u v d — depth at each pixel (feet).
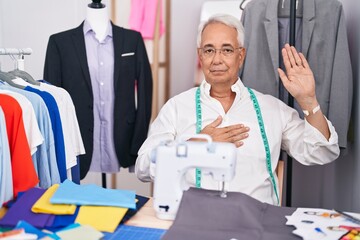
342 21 6.93
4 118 4.57
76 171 6.44
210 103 5.65
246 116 5.56
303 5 7.04
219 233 3.51
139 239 3.53
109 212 3.82
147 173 5.29
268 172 5.41
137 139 7.64
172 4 8.86
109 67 7.45
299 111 7.18
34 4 9.43
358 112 6.92
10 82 5.74
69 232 3.46
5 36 9.64
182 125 5.65
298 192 8.79
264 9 7.22
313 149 5.21
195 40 8.91
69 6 9.29
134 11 8.54
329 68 7.00
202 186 5.15
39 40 9.53
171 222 3.89
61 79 7.43
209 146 3.86
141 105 7.64
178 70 9.07
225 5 7.86
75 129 6.30
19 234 3.34
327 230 3.55
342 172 7.74
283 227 3.69
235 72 5.53
